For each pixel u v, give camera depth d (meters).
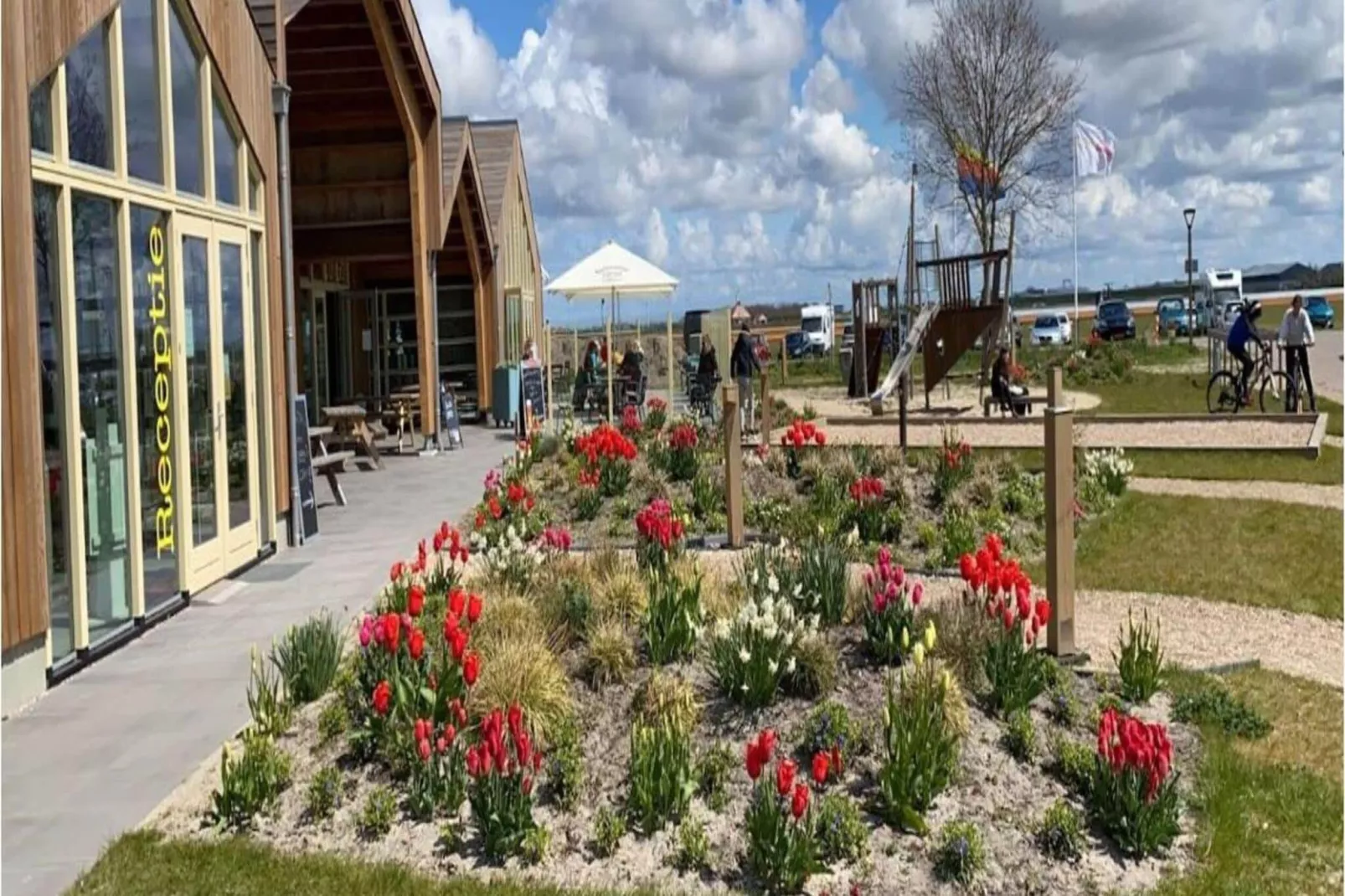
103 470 7.87
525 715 5.55
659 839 4.93
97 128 7.77
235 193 10.42
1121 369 31.72
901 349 25.20
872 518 11.05
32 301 6.74
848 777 5.39
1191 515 12.42
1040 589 9.53
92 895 4.38
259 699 5.96
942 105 39.53
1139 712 6.38
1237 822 5.24
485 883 4.58
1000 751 5.63
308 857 4.72
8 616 6.49
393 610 7.20
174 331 8.94
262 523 10.91
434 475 16.30
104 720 6.39
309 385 21.98
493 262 26.44
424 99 18.91
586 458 12.88
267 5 11.43
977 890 4.70
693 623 6.45
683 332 39.28
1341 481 14.34
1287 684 7.18
